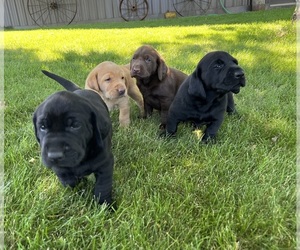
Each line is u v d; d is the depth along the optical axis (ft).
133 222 1.50
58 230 1.49
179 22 10.28
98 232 1.49
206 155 2.13
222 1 13.80
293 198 1.66
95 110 1.52
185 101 2.27
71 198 1.69
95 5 14.14
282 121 2.57
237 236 1.47
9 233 1.45
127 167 2.01
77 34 8.20
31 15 14.12
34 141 2.27
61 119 1.37
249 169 1.97
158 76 2.62
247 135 2.39
